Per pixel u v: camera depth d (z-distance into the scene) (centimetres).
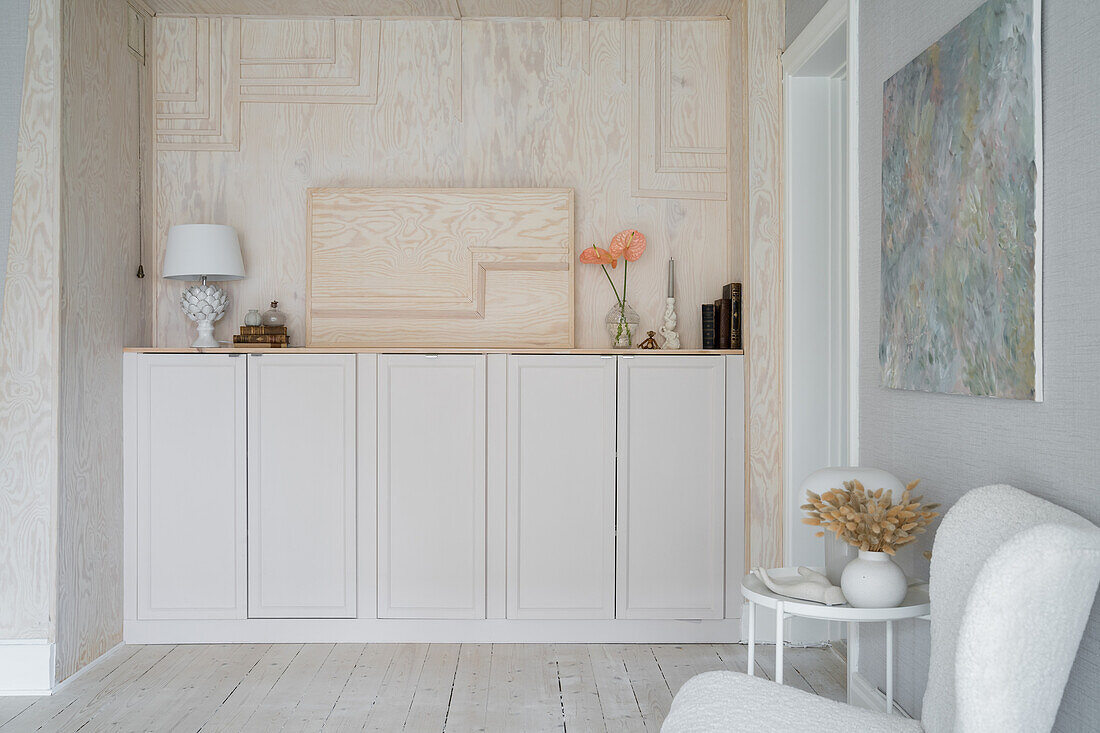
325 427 350
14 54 303
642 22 384
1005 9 184
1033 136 174
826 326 340
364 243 371
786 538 341
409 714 279
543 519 350
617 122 385
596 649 344
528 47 385
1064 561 131
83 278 320
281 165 384
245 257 383
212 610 350
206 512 350
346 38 385
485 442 349
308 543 350
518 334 377
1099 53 156
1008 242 183
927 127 220
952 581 165
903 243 234
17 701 290
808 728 156
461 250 371
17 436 302
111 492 341
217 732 265
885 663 251
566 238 372
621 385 350
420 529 350
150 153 379
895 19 245
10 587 301
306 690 300
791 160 341
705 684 176
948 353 209
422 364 350
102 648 333
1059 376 169
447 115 385
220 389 350
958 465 209
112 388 342
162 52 382
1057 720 168
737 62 364
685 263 384
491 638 351
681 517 350
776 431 346
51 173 303
